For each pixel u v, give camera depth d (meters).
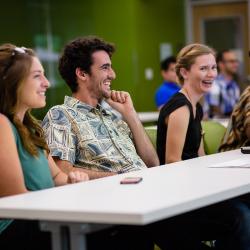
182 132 3.49
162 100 7.95
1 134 2.48
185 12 11.15
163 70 8.00
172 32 10.83
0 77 2.61
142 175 2.69
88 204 2.05
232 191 2.26
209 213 2.81
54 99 10.40
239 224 2.74
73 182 2.77
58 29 10.50
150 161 3.52
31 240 2.44
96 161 3.16
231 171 2.70
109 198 2.15
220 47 11.03
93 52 3.31
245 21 10.84
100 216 1.92
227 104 8.31
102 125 3.26
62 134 3.11
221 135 4.15
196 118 3.67
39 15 10.55
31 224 2.44
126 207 1.96
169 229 2.84
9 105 2.61
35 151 2.63
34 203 2.13
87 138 3.17
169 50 10.71
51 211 2.00
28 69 2.62
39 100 2.66
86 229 2.05
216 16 11.01
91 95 3.33
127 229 2.69
